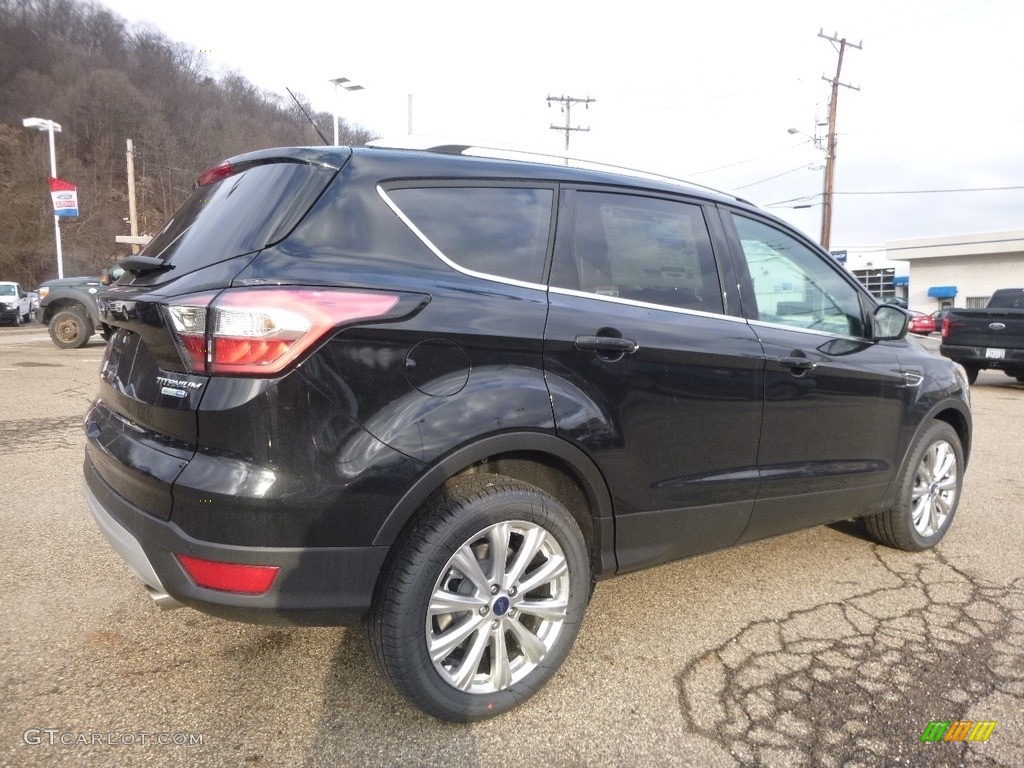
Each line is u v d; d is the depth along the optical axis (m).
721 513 3.12
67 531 4.21
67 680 2.70
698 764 2.33
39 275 57.56
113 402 2.67
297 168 2.48
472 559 2.43
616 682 2.79
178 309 2.20
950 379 4.30
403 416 2.27
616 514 2.79
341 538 2.21
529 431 2.48
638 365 2.79
